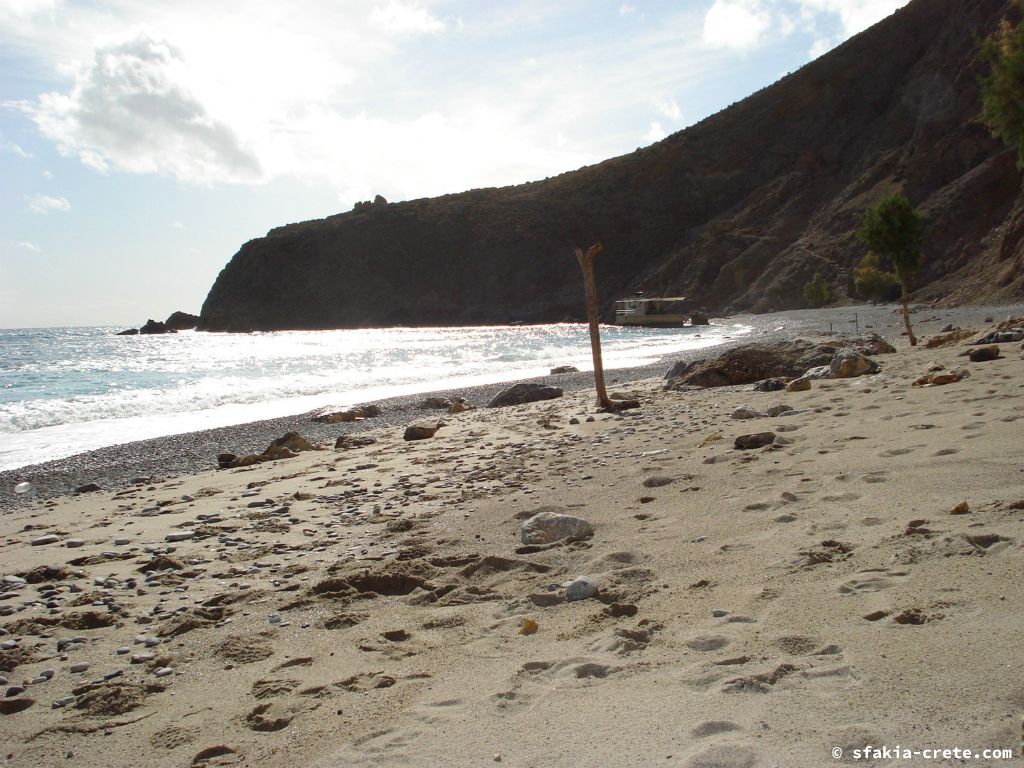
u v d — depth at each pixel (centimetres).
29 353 6494
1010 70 2728
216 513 872
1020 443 619
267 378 3666
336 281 15888
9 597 588
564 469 883
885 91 13188
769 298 10169
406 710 334
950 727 249
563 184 16425
